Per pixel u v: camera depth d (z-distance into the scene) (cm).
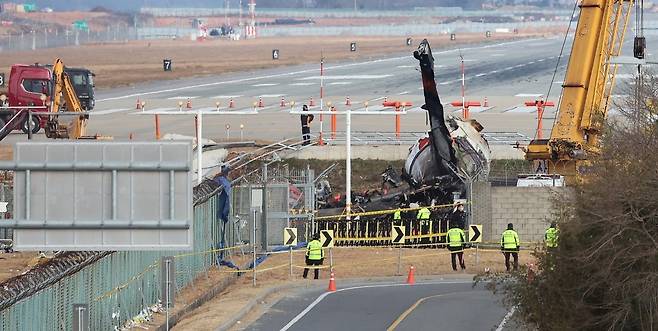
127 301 14012
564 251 12006
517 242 17962
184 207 9381
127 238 9406
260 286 16962
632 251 11456
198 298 15862
